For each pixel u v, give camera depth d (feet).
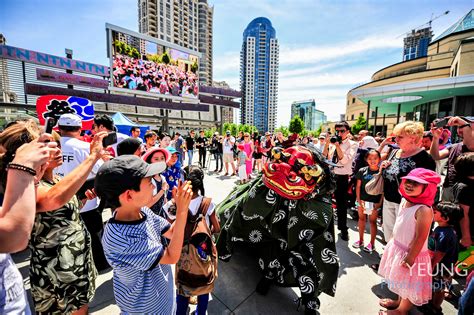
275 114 375.86
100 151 4.99
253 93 369.09
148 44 77.10
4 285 3.21
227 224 8.50
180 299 5.93
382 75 159.22
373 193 9.11
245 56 366.63
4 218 2.70
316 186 7.41
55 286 4.94
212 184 22.95
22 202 2.81
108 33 67.26
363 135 19.08
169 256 3.70
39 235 4.77
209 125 169.27
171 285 4.46
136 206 3.62
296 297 7.56
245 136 23.27
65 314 5.12
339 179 11.55
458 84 49.90
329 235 7.33
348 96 179.42
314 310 6.56
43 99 12.59
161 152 8.46
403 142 8.30
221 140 30.17
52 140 3.58
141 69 75.56
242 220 7.97
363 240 11.07
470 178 7.57
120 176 3.35
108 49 67.92
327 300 7.42
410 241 6.13
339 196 11.65
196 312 6.20
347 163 11.48
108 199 3.50
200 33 255.09
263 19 360.07
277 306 7.12
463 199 7.58
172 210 6.38
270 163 7.44
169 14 213.05
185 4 228.63
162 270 4.28
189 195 3.74
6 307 3.19
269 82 369.50
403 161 8.29
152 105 87.71
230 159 27.40
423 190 5.92
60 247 4.89
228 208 9.16
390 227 8.64
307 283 6.74
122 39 70.28
